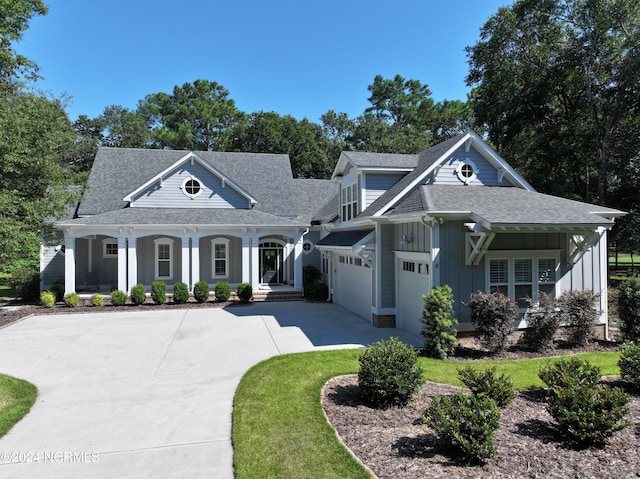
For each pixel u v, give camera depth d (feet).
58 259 65.67
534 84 80.23
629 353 22.88
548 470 14.17
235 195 69.87
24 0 64.64
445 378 24.79
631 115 75.92
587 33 72.28
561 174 84.43
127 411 21.33
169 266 69.10
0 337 38.96
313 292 63.36
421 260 36.19
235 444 17.02
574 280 36.65
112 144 159.43
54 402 22.63
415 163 49.29
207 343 36.14
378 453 15.66
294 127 147.64
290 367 27.81
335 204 71.05
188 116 149.48
